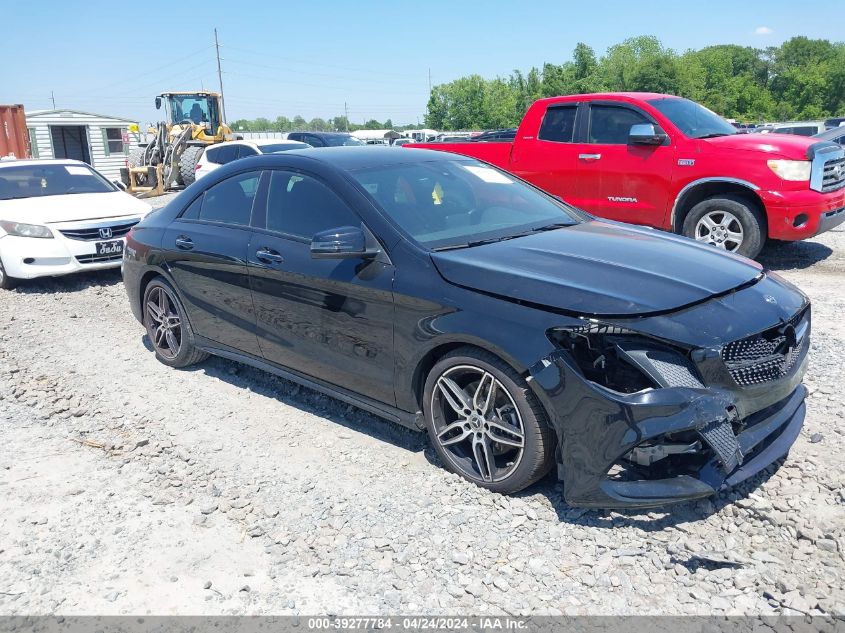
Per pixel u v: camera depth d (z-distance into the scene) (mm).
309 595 2844
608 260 3508
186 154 20594
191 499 3578
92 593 2916
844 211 7816
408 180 4289
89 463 4020
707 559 2875
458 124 86250
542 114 8930
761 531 3039
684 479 2955
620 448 2918
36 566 3104
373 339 3795
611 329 2980
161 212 5535
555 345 3066
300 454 3996
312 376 4324
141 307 5707
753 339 3100
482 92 85375
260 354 4660
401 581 2891
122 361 5738
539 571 2900
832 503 3146
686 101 8672
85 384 5230
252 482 3707
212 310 4918
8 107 19641
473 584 2846
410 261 3646
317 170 4285
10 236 8148
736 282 3373
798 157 7215
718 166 7555
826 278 7301
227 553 3139
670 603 2691
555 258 3535
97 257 8438
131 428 4438
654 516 3186
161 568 3055
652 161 8016
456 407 3514
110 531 3338
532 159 8992
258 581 2945
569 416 3027
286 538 3209
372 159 4469
